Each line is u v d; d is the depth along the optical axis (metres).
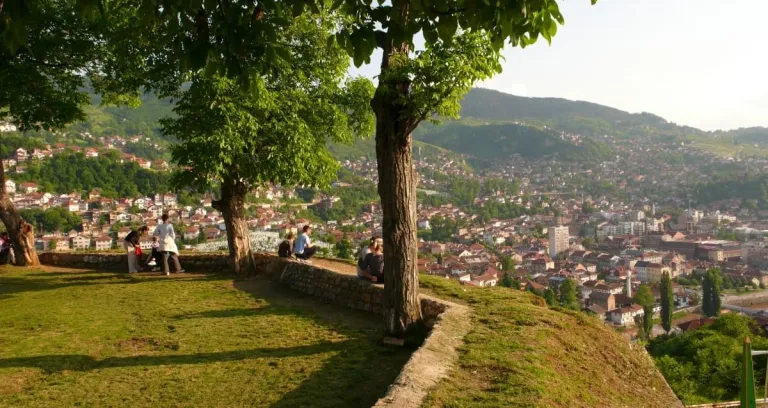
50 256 17.70
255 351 7.67
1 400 5.89
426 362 5.95
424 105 7.44
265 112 13.28
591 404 5.88
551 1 5.11
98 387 6.29
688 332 24.00
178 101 13.70
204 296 11.84
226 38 4.55
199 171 12.58
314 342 8.09
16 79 13.78
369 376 6.52
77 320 9.66
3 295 12.06
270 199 115.00
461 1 5.20
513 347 6.70
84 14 4.61
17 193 71.44
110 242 58.00
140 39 11.80
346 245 54.03
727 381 18.16
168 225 15.03
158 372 6.80
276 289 12.68
